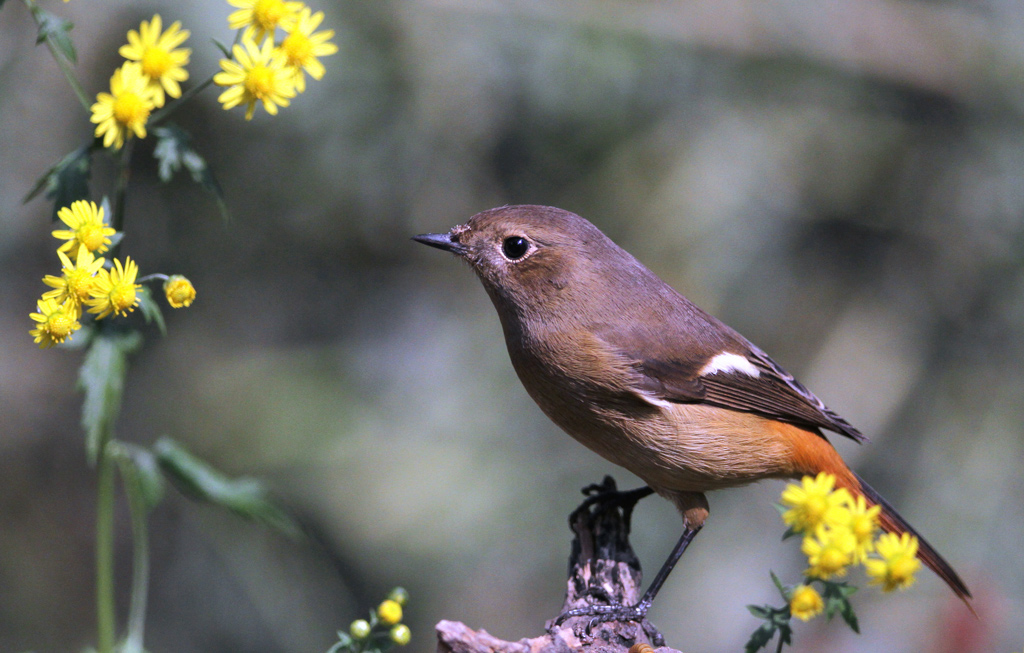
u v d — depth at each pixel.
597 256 7.03
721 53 12.14
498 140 11.58
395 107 11.13
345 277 12.35
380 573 11.35
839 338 12.07
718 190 11.70
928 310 12.26
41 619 11.61
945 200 12.36
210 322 12.22
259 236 11.77
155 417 11.93
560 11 11.65
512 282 6.96
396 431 11.93
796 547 11.66
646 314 6.96
